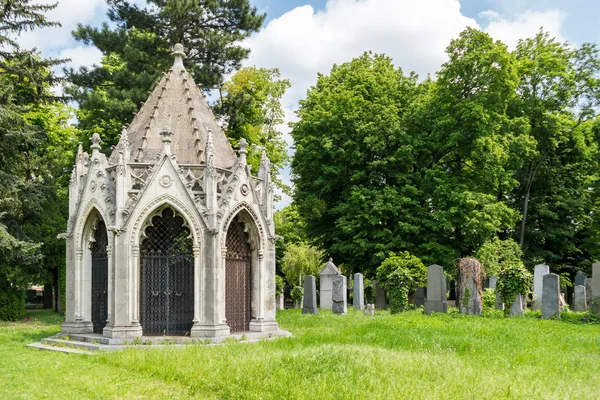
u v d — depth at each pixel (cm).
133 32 3709
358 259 4019
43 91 3484
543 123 4516
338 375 1105
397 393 966
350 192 3956
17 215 3164
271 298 2003
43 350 1748
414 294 3534
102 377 1239
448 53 3994
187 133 2005
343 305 3183
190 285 1872
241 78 4266
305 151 4122
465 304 2522
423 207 3925
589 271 4934
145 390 1116
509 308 2495
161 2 3738
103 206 1853
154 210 1812
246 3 3803
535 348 1499
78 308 1964
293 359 1221
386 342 1595
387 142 3981
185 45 3753
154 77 3447
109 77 3606
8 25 3188
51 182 3391
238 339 1806
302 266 5434
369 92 4281
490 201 3784
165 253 1886
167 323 1845
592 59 4675
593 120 4647
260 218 1984
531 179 4600
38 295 6103
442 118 3841
